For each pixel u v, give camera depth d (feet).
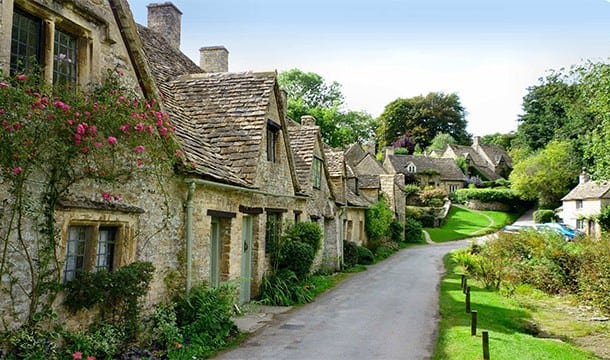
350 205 89.45
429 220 176.96
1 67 19.08
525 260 68.59
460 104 303.27
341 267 76.33
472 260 72.69
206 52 63.93
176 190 30.09
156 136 26.07
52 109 19.47
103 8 25.23
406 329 34.42
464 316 39.47
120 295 23.48
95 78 24.38
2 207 18.38
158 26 58.70
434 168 237.25
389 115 301.02
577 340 39.42
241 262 40.75
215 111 43.34
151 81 28.22
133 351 23.47
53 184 20.38
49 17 22.07
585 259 57.57
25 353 18.84
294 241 49.19
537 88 216.95
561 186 186.80
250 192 40.01
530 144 215.92
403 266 82.33
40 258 20.01
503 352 28.25
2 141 17.60
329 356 27.27
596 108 75.00
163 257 28.68
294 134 66.03
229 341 29.76
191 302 29.96
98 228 23.82
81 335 21.38
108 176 22.90
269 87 44.42
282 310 40.65
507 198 201.67
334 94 192.85
